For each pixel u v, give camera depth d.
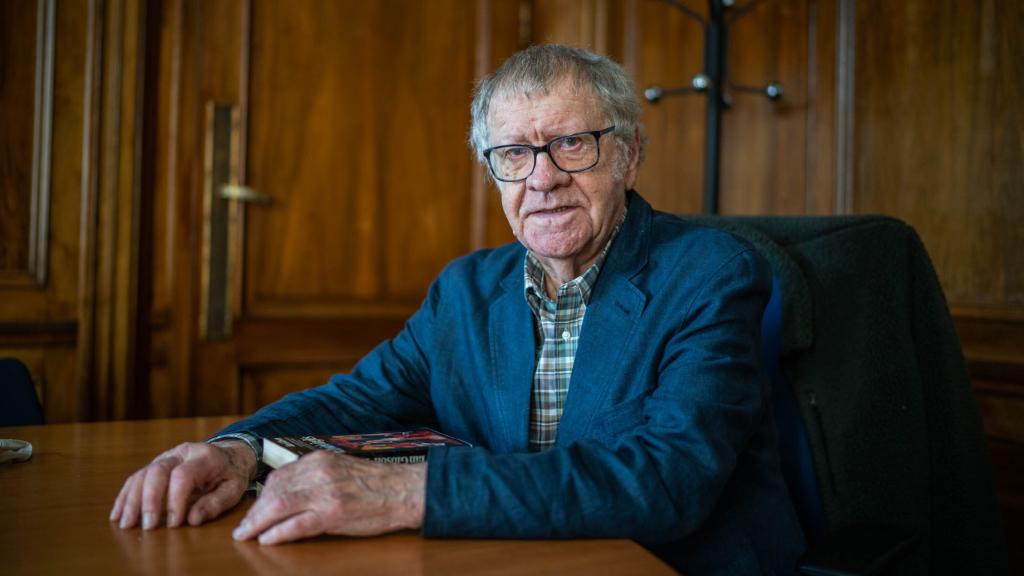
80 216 2.34
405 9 2.79
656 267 1.12
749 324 1.03
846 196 2.32
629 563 0.73
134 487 0.84
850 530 1.04
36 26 2.28
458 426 1.21
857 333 1.19
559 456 0.85
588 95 1.10
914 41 2.18
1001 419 2.04
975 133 2.06
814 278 1.22
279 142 2.62
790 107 2.47
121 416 2.37
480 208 2.93
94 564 0.70
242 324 2.60
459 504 0.79
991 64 2.02
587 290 1.15
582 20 2.88
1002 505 2.05
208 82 2.51
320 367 2.73
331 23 2.68
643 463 0.85
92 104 2.33
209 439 1.03
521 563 0.73
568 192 1.10
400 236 2.82
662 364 1.04
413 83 2.81
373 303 2.78
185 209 2.50
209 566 0.70
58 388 2.34
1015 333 2.00
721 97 2.36
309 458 0.82
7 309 2.27
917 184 2.18
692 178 2.71
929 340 1.21
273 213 2.62
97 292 2.35
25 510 0.85
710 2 2.33
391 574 0.69
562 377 1.15
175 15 2.46
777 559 1.02
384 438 1.03
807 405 1.18
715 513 1.01
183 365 2.52
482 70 2.91
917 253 1.22
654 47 2.77
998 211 2.02
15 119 2.27
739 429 0.93
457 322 1.26
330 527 0.77
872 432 1.17
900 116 2.21
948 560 1.19
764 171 2.54
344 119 2.71
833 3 2.36
